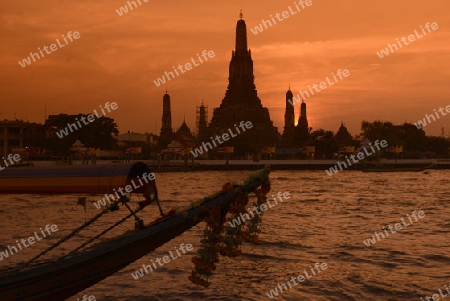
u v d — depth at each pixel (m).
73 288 7.77
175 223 8.16
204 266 8.20
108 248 7.81
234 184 8.41
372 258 15.95
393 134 162.38
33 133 139.25
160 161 132.00
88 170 7.49
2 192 7.59
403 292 11.86
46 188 7.52
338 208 34.06
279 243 18.59
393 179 84.00
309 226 24.17
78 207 35.12
